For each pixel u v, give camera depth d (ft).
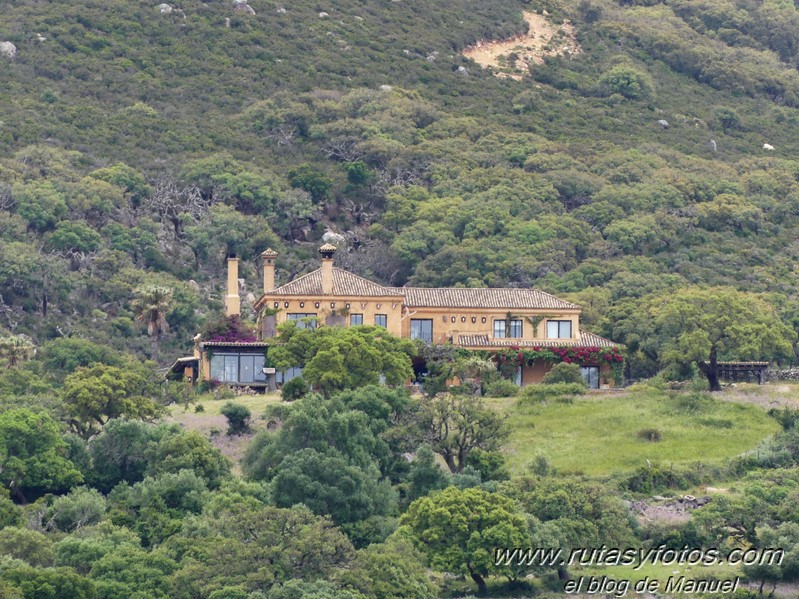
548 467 581.12
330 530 458.50
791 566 488.02
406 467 573.74
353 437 563.07
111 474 572.92
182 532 488.44
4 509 508.12
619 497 543.80
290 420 559.38
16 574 432.25
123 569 452.76
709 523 517.55
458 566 486.79
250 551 449.06
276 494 526.57
